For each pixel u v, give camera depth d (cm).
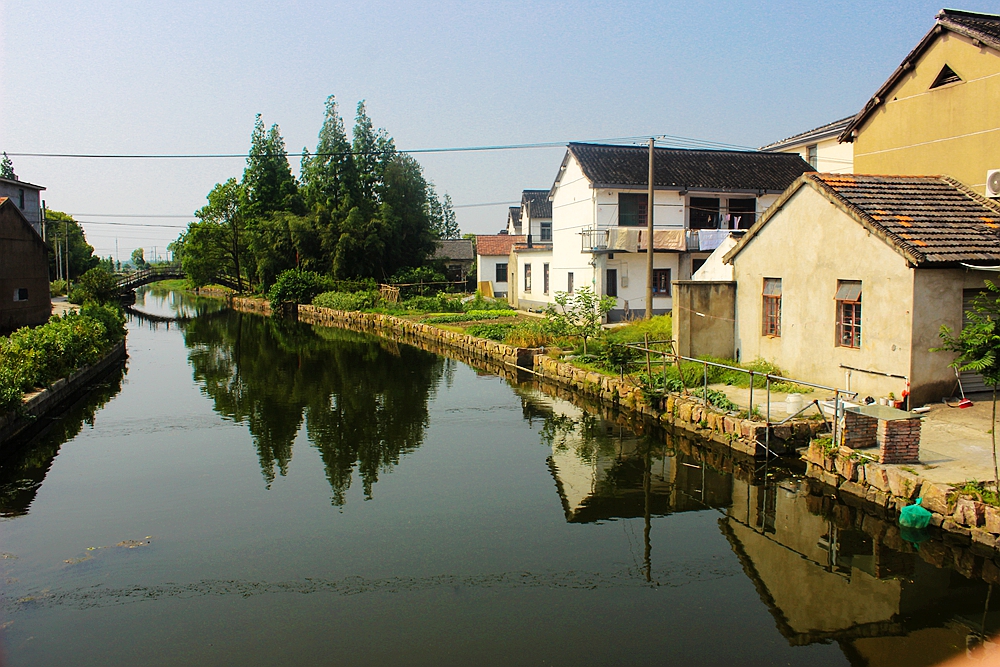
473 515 977
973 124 1438
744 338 1619
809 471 1054
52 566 821
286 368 2300
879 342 1215
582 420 1528
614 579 783
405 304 4003
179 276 6694
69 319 2305
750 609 714
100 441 1380
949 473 884
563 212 3189
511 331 2542
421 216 5247
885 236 1175
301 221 4916
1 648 651
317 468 1198
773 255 1502
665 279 2875
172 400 1780
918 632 667
